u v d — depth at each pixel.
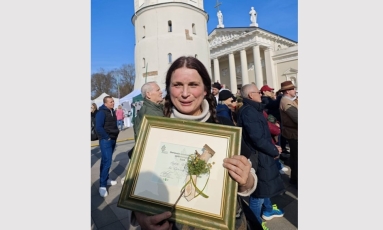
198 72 1.29
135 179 1.20
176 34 20.86
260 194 2.56
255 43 28.19
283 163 5.66
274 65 30.42
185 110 1.30
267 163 2.55
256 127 2.50
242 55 29.77
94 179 5.18
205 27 23.45
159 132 1.28
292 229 2.94
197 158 1.17
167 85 1.39
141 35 22.19
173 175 1.17
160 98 2.85
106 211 3.59
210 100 1.43
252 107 2.64
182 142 1.23
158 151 1.24
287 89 3.91
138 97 16.11
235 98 3.89
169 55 20.91
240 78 34.81
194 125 1.25
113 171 5.75
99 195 4.22
